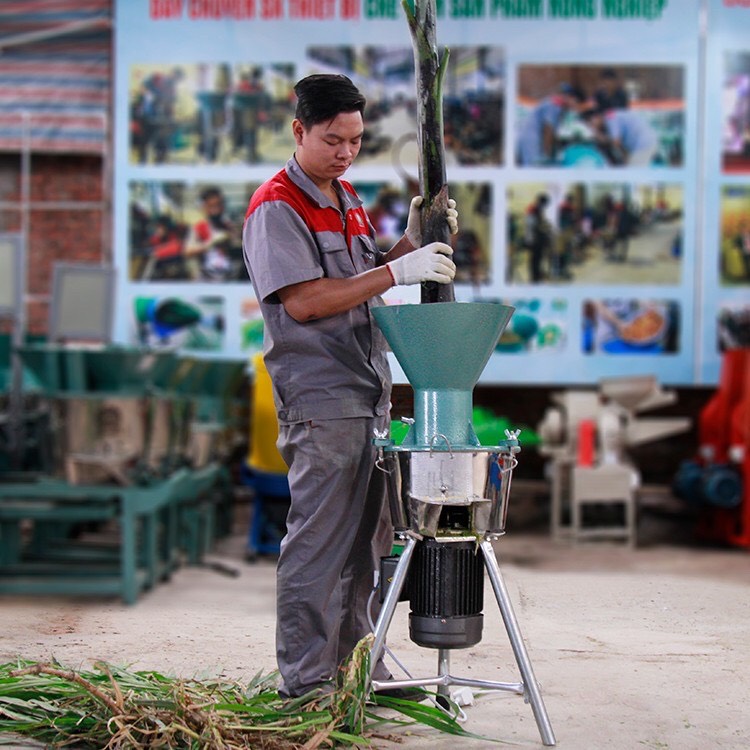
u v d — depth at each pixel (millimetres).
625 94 8023
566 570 6090
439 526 2936
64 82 8258
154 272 8102
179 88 8062
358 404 2994
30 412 6516
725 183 8047
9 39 8211
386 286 2863
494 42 8031
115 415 5277
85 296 6730
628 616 4258
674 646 3826
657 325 8055
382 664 3168
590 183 8062
